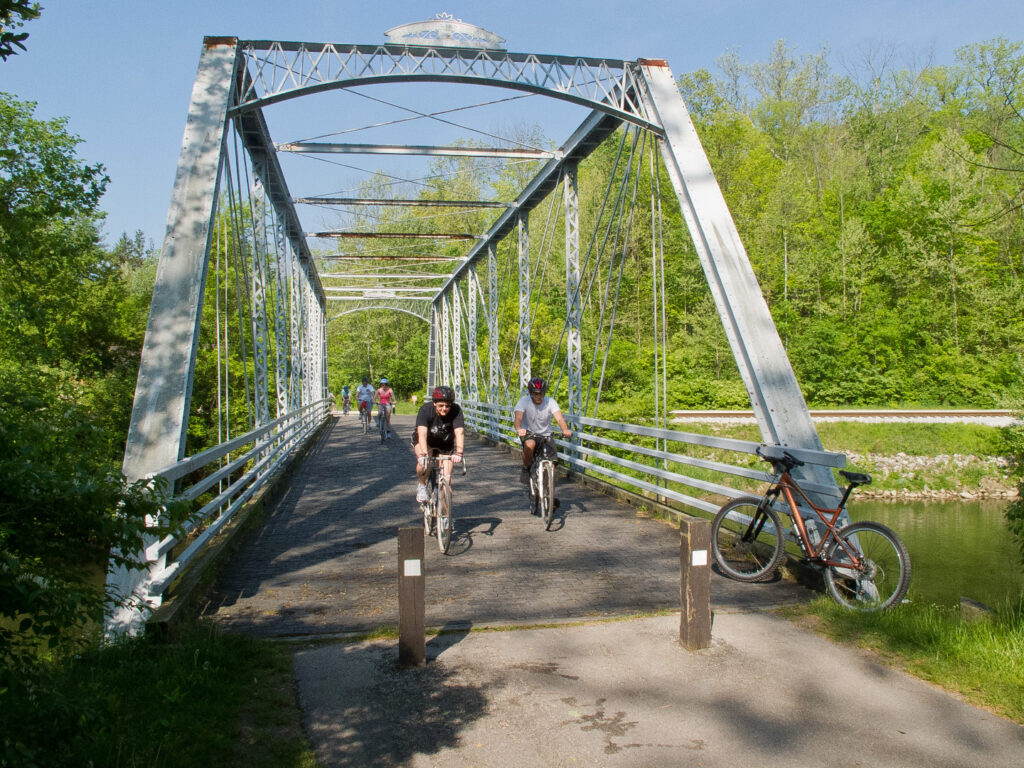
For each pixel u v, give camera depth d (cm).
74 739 284
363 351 5466
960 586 1358
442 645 452
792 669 410
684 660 424
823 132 5303
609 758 316
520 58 933
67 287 1842
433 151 1246
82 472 298
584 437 1205
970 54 4062
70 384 1441
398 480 1262
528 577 620
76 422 321
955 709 359
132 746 303
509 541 759
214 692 369
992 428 2823
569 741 331
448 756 320
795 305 4203
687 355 3719
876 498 2377
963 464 2581
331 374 5441
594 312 3859
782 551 582
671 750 322
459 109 999
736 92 5403
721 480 1808
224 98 815
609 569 645
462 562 672
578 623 489
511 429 1766
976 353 3900
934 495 2391
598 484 1101
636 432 964
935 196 4247
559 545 739
